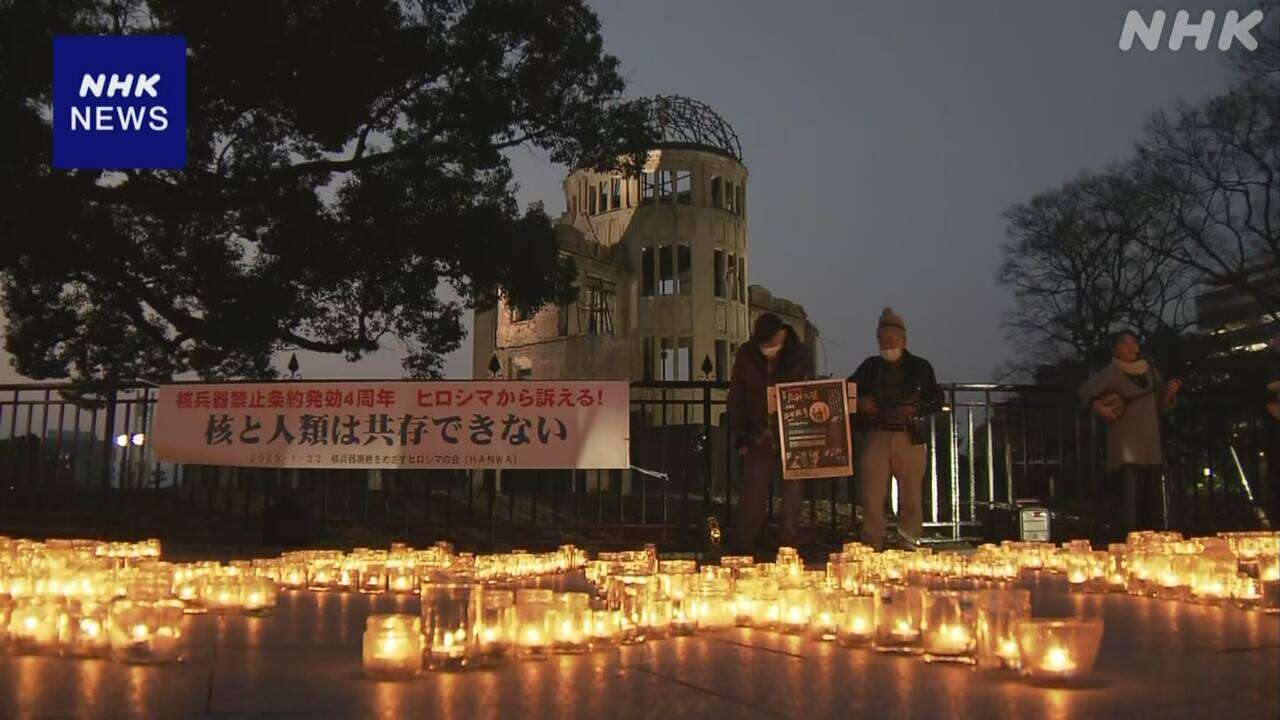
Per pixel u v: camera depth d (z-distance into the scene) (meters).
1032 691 2.85
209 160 17.77
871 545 7.71
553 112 17.92
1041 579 5.98
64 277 17.97
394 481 11.48
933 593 3.33
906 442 7.70
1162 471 8.77
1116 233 34.47
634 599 3.76
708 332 32.25
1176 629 4.00
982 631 3.12
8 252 16.36
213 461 9.42
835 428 7.43
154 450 9.51
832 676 3.10
